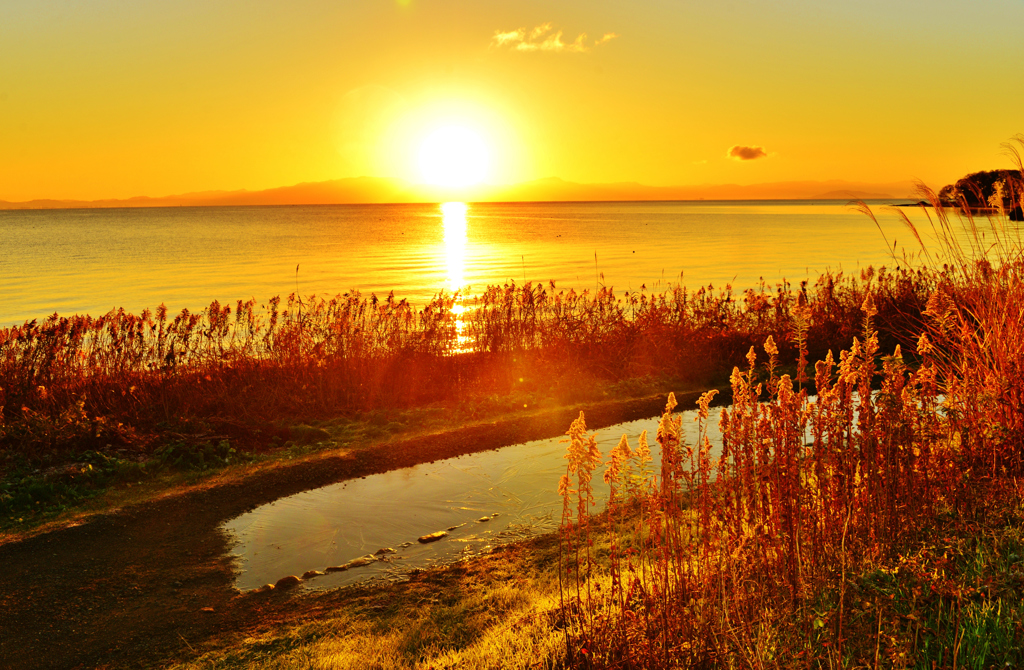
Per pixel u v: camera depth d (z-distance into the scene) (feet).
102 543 24.79
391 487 29.73
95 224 479.00
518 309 53.57
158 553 24.14
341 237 282.36
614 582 14.42
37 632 19.40
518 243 225.35
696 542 15.53
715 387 43.50
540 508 27.04
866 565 12.82
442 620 18.61
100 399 36.88
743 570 12.99
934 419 16.01
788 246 179.22
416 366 44.16
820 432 14.78
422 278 118.01
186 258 169.27
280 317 68.90
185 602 20.94
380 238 272.92
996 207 20.89
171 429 35.50
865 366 14.79
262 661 17.31
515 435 35.60
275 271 132.46
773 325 51.29
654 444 32.83
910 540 13.44
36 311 83.35
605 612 13.98
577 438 13.53
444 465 32.12
